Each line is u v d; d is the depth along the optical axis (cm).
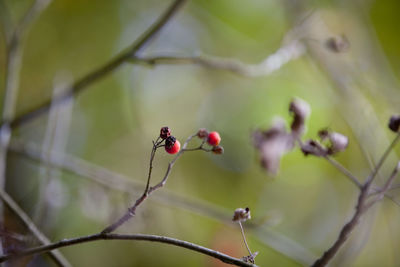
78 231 347
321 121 391
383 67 382
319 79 405
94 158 430
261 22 452
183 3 246
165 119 459
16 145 283
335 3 400
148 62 249
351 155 358
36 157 280
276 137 233
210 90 465
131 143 432
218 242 370
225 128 450
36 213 244
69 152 427
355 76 363
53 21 464
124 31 486
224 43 455
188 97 466
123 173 420
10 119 275
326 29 387
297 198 429
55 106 269
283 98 424
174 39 455
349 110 323
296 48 317
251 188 441
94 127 441
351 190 374
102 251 382
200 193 439
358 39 390
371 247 334
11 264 184
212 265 369
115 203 288
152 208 304
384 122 360
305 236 416
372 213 246
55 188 274
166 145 138
